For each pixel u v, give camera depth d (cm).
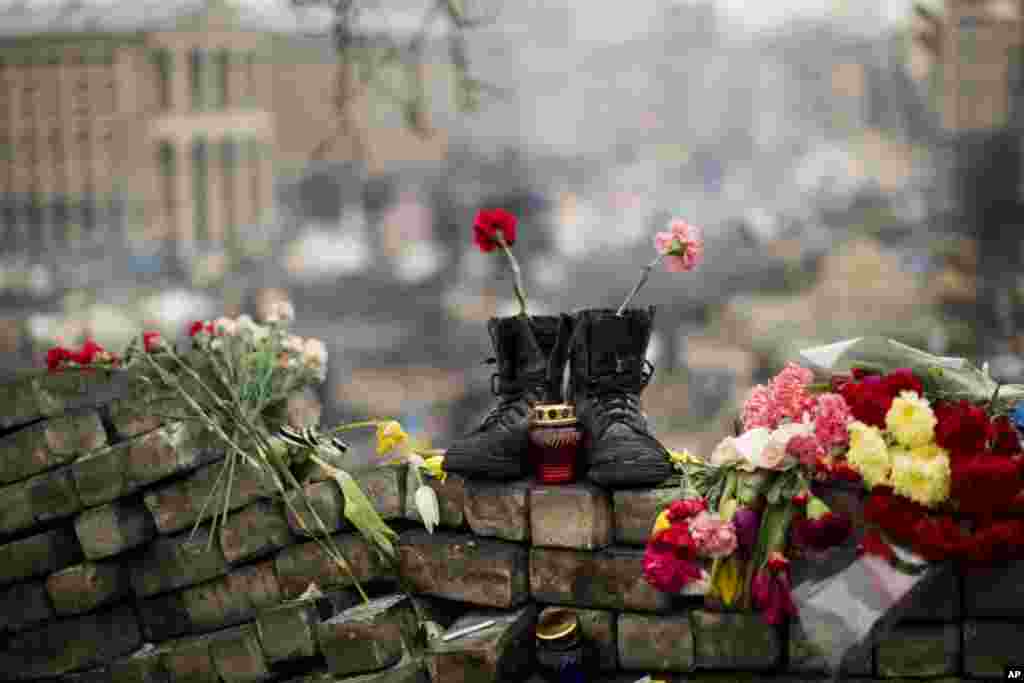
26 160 4547
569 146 5653
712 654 240
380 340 4075
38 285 4016
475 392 3644
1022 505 223
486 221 261
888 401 232
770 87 5891
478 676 235
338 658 242
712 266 4203
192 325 295
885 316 2870
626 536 244
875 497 225
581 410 253
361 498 255
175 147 4747
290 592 264
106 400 275
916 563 222
